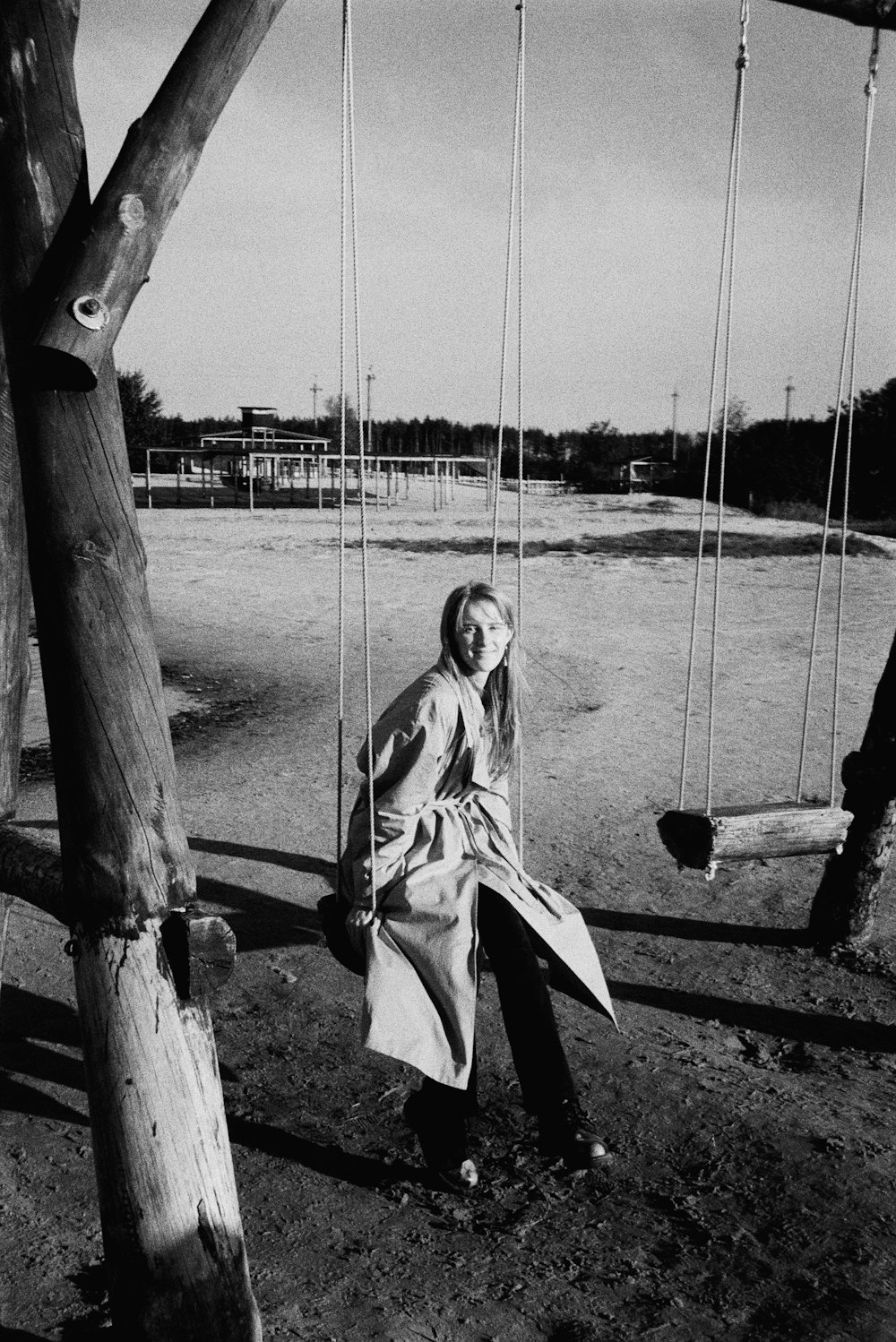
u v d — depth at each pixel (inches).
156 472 2476.6
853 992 183.0
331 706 410.9
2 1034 165.5
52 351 91.7
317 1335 104.0
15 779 139.6
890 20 150.1
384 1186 128.3
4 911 147.2
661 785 304.2
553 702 415.5
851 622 627.2
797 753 339.3
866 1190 127.0
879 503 1392.7
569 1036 165.3
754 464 1494.8
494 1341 103.0
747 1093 148.8
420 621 622.5
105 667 96.3
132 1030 97.3
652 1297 109.1
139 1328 96.7
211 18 96.5
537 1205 125.0
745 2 154.1
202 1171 98.1
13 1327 105.5
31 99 94.7
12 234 94.4
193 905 101.8
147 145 94.5
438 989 120.3
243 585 754.2
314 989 182.5
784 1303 108.1
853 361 178.7
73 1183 129.1
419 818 128.5
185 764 328.2
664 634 579.5
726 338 168.7
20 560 135.9
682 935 205.3
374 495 1875.0
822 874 239.5
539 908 129.1
